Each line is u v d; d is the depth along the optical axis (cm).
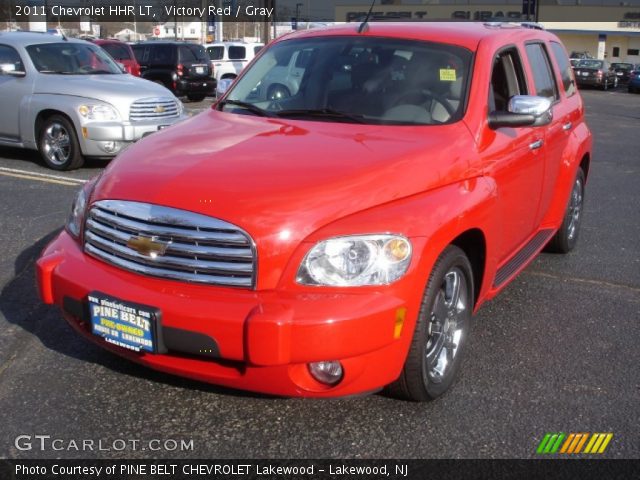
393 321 309
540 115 408
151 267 325
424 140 383
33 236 622
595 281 557
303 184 324
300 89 446
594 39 6388
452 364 371
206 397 361
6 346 413
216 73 2536
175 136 395
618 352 427
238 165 342
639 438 335
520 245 493
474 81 427
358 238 309
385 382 323
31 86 965
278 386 312
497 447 325
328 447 322
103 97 932
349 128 400
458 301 373
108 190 345
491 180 396
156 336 312
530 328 461
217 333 303
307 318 296
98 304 327
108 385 371
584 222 748
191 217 316
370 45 461
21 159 1032
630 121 1977
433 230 327
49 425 335
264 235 308
